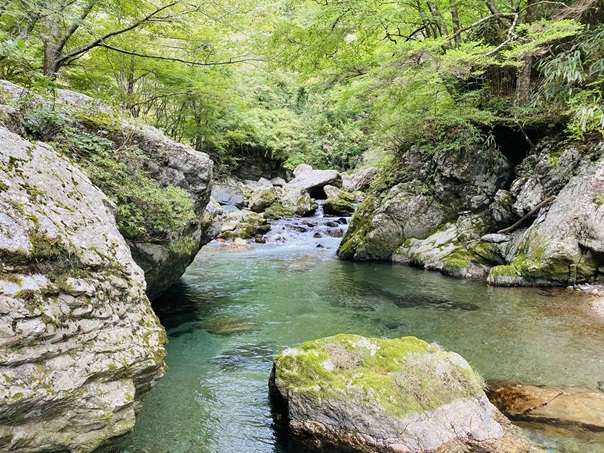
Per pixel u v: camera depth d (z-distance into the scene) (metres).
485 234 10.46
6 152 2.58
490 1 10.80
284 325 6.39
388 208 12.04
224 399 4.12
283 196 21.09
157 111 18.16
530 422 3.62
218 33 10.02
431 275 9.89
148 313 3.08
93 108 5.46
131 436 3.42
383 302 7.62
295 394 3.64
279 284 9.00
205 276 9.70
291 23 9.82
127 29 8.11
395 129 12.95
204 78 12.91
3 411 1.93
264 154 32.28
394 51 9.05
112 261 2.80
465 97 10.91
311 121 21.61
